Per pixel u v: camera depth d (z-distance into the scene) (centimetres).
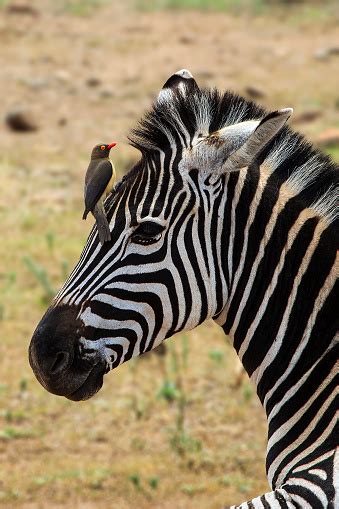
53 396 1772
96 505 1449
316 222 816
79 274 809
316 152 841
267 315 822
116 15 4556
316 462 766
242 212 814
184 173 800
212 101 832
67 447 1622
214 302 815
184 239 800
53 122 3234
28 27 4241
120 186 820
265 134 766
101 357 802
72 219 2530
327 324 802
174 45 4069
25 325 2005
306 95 3431
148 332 809
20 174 2809
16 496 1466
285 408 810
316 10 4641
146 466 1547
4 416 1703
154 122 815
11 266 2261
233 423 1688
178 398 1755
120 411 1727
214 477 1525
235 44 4103
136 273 796
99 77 3669
